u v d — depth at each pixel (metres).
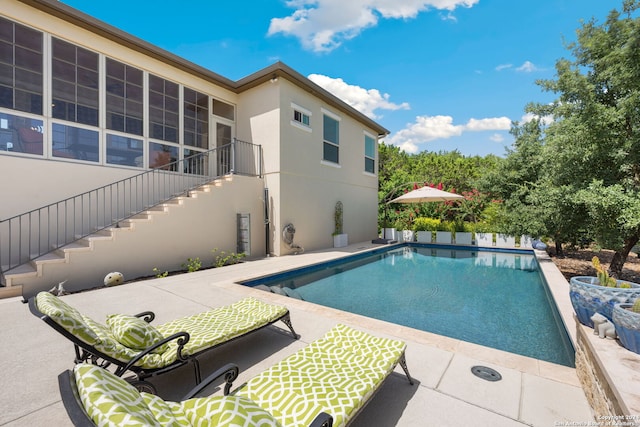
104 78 7.21
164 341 2.19
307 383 1.87
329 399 1.70
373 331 3.55
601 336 2.23
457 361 2.84
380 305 5.61
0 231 5.75
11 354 2.89
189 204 7.48
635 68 5.34
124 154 7.59
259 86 9.73
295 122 9.85
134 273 6.42
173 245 7.14
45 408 2.10
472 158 24.84
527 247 11.81
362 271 8.79
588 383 2.21
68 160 6.64
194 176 9.10
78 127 6.83
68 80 6.68
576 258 9.73
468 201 15.19
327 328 3.69
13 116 6.00
